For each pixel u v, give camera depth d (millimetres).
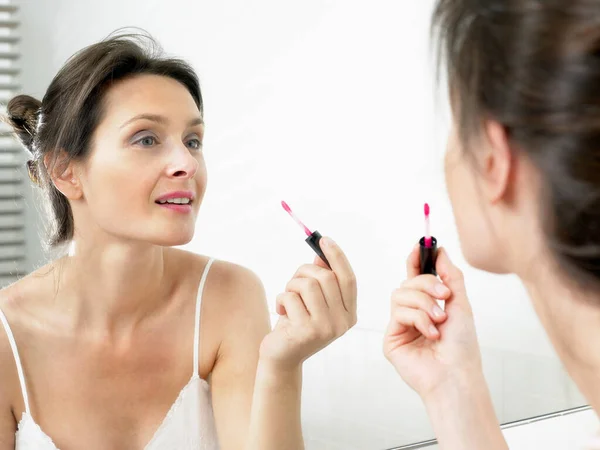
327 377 1569
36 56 1216
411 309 651
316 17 1503
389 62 1604
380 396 1633
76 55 983
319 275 884
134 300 1078
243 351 1152
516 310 1847
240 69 1432
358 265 1621
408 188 1660
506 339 1840
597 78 367
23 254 1210
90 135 963
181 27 1354
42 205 1210
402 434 1655
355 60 1567
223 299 1163
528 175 418
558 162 384
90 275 1053
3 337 1063
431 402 644
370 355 1626
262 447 942
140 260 1041
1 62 1190
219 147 1426
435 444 1591
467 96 425
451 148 485
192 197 972
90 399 1095
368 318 1638
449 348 652
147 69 995
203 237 1428
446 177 498
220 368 1155
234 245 1466
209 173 1418
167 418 1110
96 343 1088
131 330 1103
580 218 386
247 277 1200
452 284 674
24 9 1197
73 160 982
